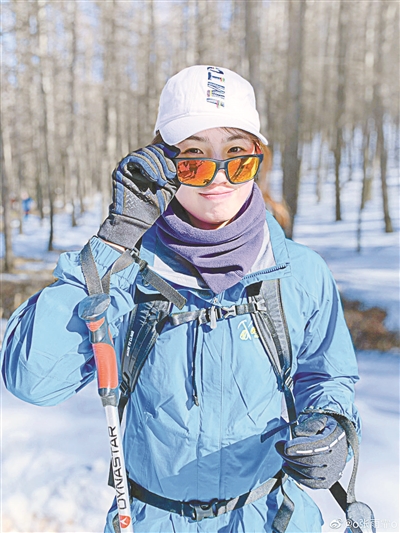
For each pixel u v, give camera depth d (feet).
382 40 52.90
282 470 4.37
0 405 15.07
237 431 4.09
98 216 90.38
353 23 64.28
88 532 9.39
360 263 39.42
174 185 3.78
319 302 4.40
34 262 53.36
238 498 4.16
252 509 4.18
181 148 4.22
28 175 114.83
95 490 10.56
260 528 4.17
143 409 4.16
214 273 4.01
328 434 3.91
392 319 25.31
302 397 4.60
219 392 4.03
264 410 4.17
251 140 4.32
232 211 4.18
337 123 58.75
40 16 55.31
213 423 4.06
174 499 4.16
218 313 4.04
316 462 3.76
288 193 36.65
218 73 4.27
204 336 4.04
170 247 4.08
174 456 4.11
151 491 4.21
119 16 63.57
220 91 4.17
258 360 4.09
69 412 14.51
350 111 80.12
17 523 9.59
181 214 4.37
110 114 63.00
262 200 4.35
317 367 4.59
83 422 13.83
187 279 4.04
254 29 40.78
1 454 12.07
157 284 4.00
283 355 4.17
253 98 4.45
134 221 3.67
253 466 4.17
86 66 80.64
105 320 3.73
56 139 81.15
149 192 3.68
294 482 4.58
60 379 3.81
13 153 73.77
